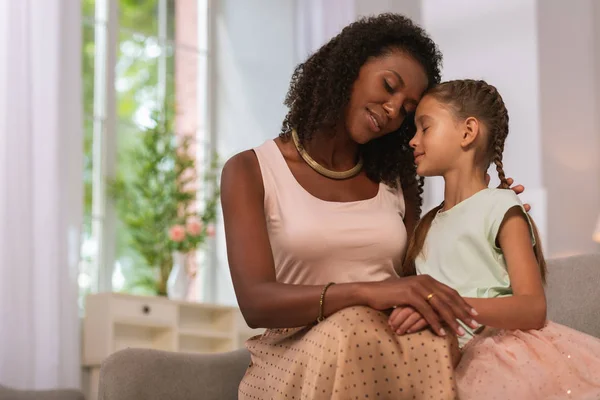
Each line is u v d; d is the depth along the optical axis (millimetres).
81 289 4898
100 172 5109
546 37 5484
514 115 5520
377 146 2232
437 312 1627
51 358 4145
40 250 4191
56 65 4355
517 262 1837
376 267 2100
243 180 2045
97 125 5156
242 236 1946
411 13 5941
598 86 5535
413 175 2271
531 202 5395
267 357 1848
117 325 4434
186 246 4879
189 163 5109
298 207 2062
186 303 4629
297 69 2252
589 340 1745
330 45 2170
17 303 4070
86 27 5211
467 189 2004
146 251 4910
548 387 1639
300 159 2164
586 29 5559
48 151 4277
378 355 1580
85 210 4996
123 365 2061
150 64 5539
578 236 5406
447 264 1963
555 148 5422
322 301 1695
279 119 5750
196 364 2148
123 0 5441
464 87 2018
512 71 5555
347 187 2170
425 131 2029
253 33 5930
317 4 5785
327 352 1592
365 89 2072
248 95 5867
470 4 5734
